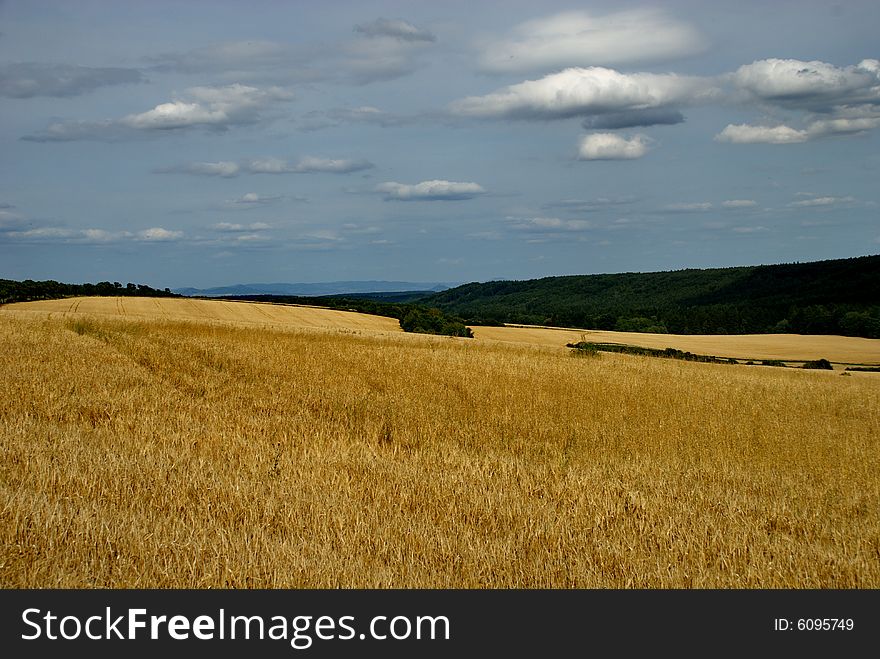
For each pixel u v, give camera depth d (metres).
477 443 13.20
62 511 7.20
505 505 8.41
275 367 22.11
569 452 12.74
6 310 62.62
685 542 7.45
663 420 16.25
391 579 6.30
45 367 18.44
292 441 11.68
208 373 20.28
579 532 7.57
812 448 14.41
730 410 18.66
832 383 29.84
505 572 6.56
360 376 21.03
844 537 8.05
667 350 60.00
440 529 7.47
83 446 10.09
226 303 81.44
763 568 6.92
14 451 9.56
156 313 69.88
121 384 16.52
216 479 8.78
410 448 12.22
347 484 8.96
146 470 9.02
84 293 86.12
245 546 6.74
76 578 6.03
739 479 11.03
